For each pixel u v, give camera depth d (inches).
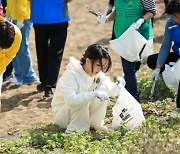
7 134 468.1
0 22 393.4
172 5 469.1
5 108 555.5
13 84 620.1
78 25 863.7
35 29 566.6
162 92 544.4
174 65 503.2
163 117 473.7
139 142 394.0
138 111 433.4
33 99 576.7
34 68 681.6
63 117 437.7
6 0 573.3
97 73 427.8
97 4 960.3
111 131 428.8
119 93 439.8
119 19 503.2
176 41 504.4
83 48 757.9
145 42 491.8
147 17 491.8
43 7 551.2
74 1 981.2
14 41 412.2
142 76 620.7
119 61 693.3
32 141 418.3
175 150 382.6
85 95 417.4
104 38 799.1
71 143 402.6
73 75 428.1
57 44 559.5
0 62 417.1
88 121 437.1
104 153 384.5
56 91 441.7
